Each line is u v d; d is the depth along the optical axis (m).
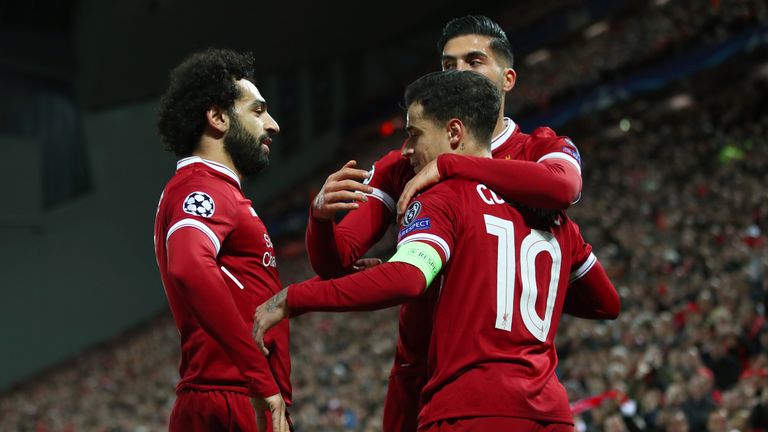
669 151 31.28
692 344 15.91
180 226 4.85
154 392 34.12
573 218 29.27
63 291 59.41
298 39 50.56
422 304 4.89
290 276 47.62
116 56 49.47
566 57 47.88
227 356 5.18
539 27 52.59
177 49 48.00
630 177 30.58
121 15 47.19
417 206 4.43
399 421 5.11
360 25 50.81
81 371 47.62
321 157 63.50
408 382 5.06
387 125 59.44
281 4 47.22
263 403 4.82
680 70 36.75
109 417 33.66
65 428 35.00
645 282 20.84
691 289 19.17
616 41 44.53
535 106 43.41
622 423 13.53
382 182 5.47
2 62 56.69
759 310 16.00
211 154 5.39
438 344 4.40
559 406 4.38
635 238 24.41
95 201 60.12
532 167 4.46
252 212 5.34
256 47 49.84
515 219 4.52
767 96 32.25
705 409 13.70
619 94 39.22
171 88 5.44
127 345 49.59
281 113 63.84
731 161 27.45
